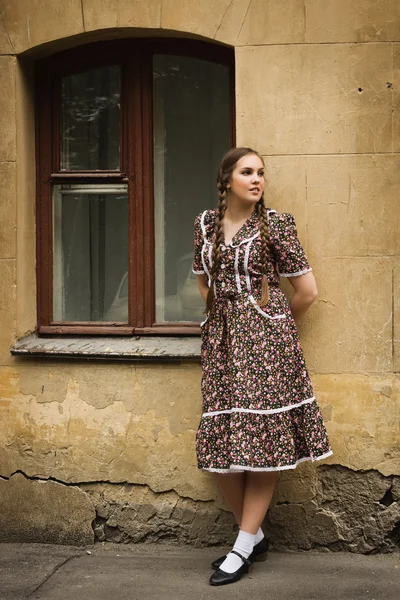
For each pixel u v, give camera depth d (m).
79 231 4.51
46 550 4.16
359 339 4.05
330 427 4.07
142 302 4.41
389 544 4.06
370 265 4.03
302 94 4.04
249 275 3.65
